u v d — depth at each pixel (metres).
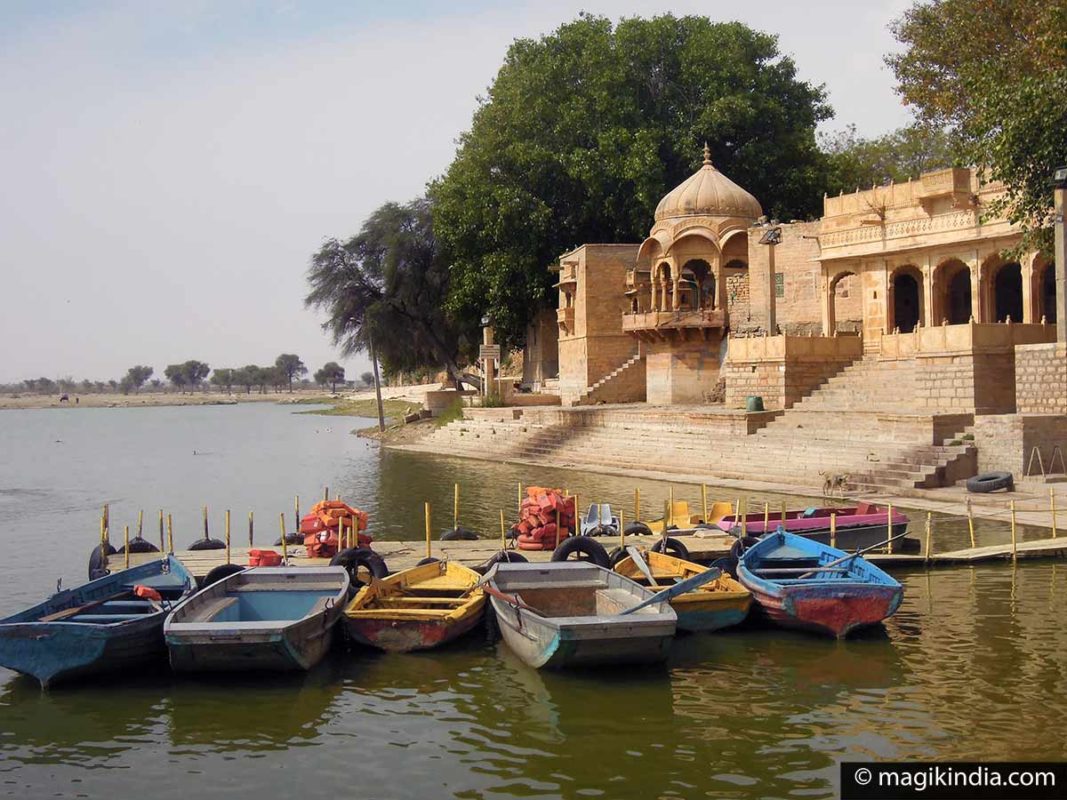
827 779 11.05
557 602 16.59
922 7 43.88
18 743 12.52
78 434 97.88
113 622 15.35
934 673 14.19
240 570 18.05
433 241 67.94
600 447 43.72
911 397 35.56
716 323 49.09
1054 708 12.73
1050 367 29.50
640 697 13.71
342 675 14.92
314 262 69.62
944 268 40.84
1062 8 31.98
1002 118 30.22
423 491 36.44
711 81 57.44
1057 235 29.27
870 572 16.94
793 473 33.00
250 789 11.13
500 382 63.38
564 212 61.16
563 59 60.16
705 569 17.12
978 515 25.27
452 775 11.36
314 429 92.62
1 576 22.84
